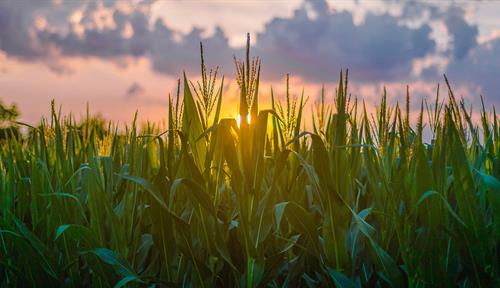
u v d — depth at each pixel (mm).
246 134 2361
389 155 2723
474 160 2803
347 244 2508
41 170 3037
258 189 2365
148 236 2684
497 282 2357
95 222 2518
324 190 2387
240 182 2346
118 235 2508
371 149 2689
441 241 2391
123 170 2715
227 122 2348
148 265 2756
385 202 2537
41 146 3203
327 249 2393
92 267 2453
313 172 2410
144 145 2893
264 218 2377
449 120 2414
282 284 2734
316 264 2699
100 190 2531
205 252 2557
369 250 2541
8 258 2914
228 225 2482
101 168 2965
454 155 2381
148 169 2842
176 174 2529
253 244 2340
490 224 2393
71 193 2812
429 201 2340
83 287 2783
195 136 2537
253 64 2391
